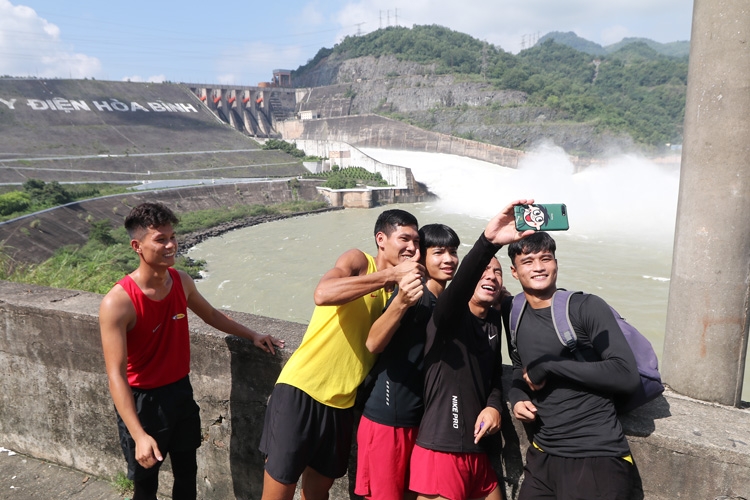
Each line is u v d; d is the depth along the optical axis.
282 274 40.00
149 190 69.94
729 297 2.80
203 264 43.88
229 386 3.51
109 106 106.12
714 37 2.63
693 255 2.88
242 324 3.65
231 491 3.68
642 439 2.50
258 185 80.06
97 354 3.78
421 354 2.58
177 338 2.99
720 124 2.65
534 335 2.45
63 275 7.67
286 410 2.67
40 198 55.09
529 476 2.54
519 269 2.52
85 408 3.93
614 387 2.21
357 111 145.00
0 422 4.31
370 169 89.62
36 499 3.80
